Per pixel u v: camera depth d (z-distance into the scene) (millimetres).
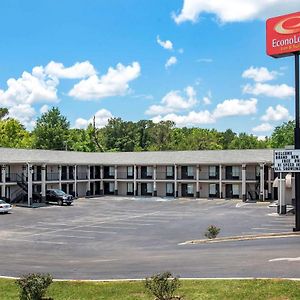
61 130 95500
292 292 12383
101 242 27891
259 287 13039
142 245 26234
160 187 70000
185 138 116625
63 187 65875
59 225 36719
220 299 12234
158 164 67938
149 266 17781
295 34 27281
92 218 41719
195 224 36719
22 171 57719
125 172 71812
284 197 43312
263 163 60125
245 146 117500
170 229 33906
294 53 27797
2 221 39188
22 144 96312
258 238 26156
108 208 51312
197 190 66375
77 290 14125
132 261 19406
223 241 25734
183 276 15297
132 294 13398
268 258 18047
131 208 51438
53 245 26703
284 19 27734
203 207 52469
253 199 62188
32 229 34344
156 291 11750
